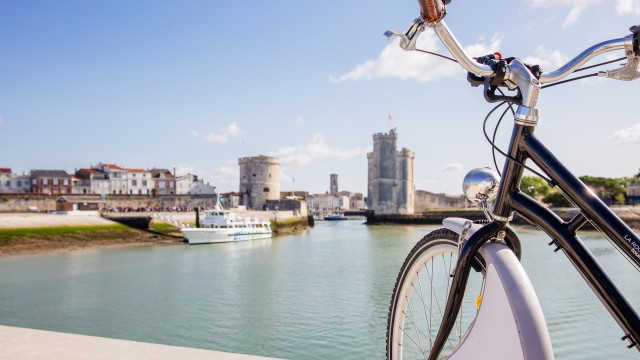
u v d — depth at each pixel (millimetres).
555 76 1908
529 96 1868
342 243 53188
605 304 1786
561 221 1913
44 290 24719
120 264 34844
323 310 19250
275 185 100875
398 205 117312
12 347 4051
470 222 2158
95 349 3998
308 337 15641
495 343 1922
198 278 28359
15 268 32688
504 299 1890
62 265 34281
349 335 15688
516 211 2045
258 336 15984
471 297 10242
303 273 29672
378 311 18844
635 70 1736
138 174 107062
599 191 73062
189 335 16406
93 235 51000
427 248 2408
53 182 95500
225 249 46594
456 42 1812
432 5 1656
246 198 98812
